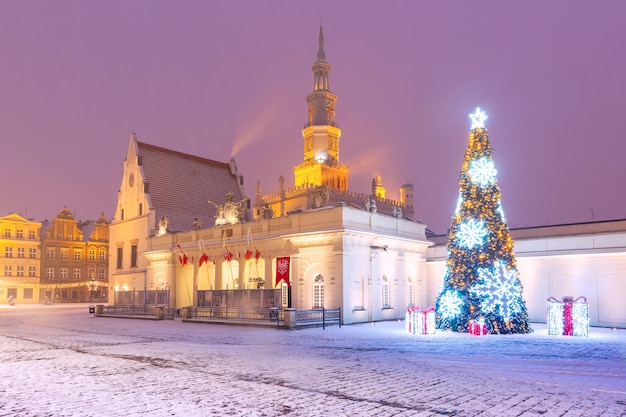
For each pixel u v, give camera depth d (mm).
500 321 24984
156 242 49469
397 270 36969
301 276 34406
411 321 25422
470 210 26625
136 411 9258
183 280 46719
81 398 10359
